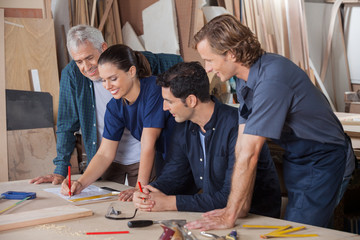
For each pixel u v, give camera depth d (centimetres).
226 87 532
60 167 270
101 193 223
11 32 430
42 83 440
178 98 196
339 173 205
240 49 178
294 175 212
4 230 162
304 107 187
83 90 278
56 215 173
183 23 520
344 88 823
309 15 807
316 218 202
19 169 376
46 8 455
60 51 481
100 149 248
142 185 228
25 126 389
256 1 641
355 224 327
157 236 155
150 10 520
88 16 484
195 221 166
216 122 203
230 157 200
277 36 677
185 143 214
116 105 244
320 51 830
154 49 518
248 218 178
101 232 159
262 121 173
